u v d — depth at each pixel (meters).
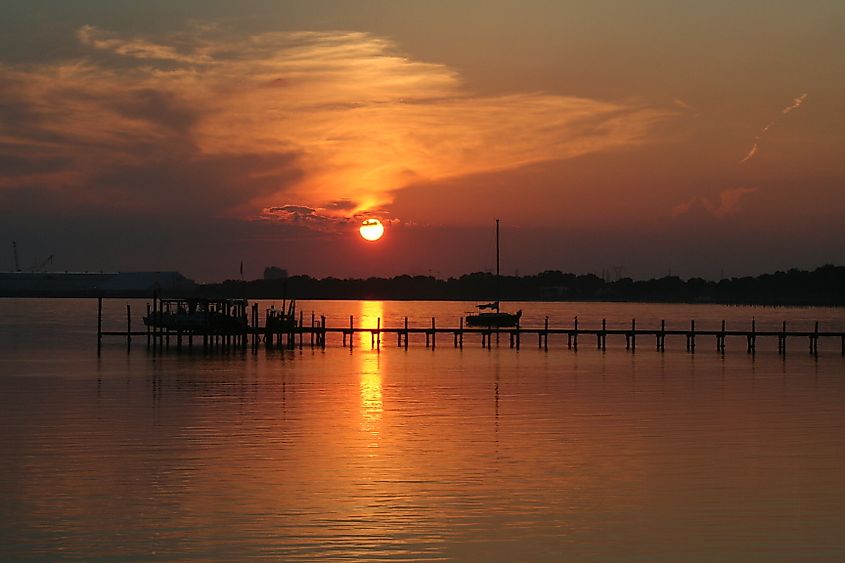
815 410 38.25
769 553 19.08
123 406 38.78
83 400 40.81
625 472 25.81
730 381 50.62
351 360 65.62
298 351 75.88
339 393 43.69
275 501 22.56
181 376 52.12
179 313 78.81
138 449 28.83
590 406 39.25
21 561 18.44
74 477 24.98
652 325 151.00
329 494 23.25
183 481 24.55
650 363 64.25
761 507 22.31
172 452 28.38
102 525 20.64
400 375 53.38
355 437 31.12
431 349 80.44
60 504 22.28
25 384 47.56
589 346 87.56
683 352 77.94
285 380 50.00
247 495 23.12
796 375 54.75
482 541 19.67
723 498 23.12
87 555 18.77
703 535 20.20
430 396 42.62
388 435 31.55
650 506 22.34
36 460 27.14
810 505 22.50
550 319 179.75
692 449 29.14
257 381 49.34
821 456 28.09
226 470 25.88
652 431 32.59
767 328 143.25
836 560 18.69
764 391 45.47
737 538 20.00
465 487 24.03
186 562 18.38
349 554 18.83
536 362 64.62
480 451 28.69
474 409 38.19
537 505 22.38
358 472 25.66
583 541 19.75
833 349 85.38
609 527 20.69
